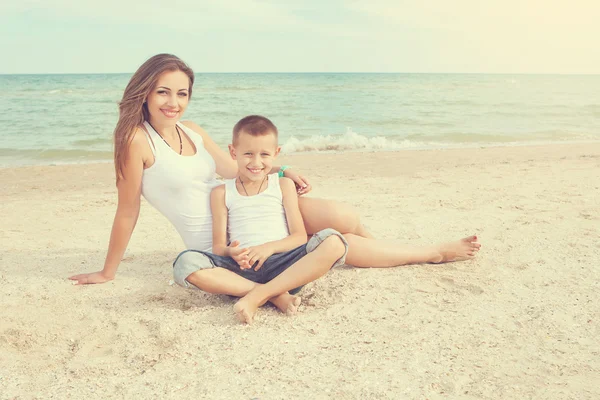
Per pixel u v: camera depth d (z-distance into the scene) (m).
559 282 3.17
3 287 3.25
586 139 13.09
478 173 7.57
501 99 26.22
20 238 4.49
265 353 2.38
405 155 10.22
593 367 2.21
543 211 4.93
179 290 3.20
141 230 4.75
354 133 13.16
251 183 3.19
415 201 5.59
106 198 6.41
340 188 6.62
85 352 2.49
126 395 2.08
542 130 14.61
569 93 32.09
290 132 14.38
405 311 2.79
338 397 2.01
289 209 3.15
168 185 3.16
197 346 2.46
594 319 2.66
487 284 3.15
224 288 2.90
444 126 15.56
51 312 2.88
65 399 2.07
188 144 3.34
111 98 25.48
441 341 2.45
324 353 2.36
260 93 30.38
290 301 2.80
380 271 3.38
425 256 3.49
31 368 2.35
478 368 2.21
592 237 4.04
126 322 2.75
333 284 3.17
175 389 2.11
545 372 2.17
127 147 3.07
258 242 3.02
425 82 48.44
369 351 2.37
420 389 2.05
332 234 2.84
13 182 7.86
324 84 42.06
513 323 2.63
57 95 27.31
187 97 3.20
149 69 3.05
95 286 3.27
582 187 6.11
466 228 4.39
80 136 13.29
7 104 22.47
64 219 5.24
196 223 3.22
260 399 2.01
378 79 61.59
